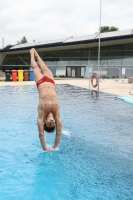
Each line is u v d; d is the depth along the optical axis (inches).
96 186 172.9
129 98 524.1
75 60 1633.9
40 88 217.6
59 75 1598.2
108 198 157.6
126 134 289.3
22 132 296.2
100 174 191.0
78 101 510.3
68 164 209.2
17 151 237.3
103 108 435.5
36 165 207.2
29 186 173.8
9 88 757.9
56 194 163.0
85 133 292.8
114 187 171.3
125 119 357.7
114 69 1398.9
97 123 335.9
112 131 300.7
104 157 223.8
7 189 169.9
